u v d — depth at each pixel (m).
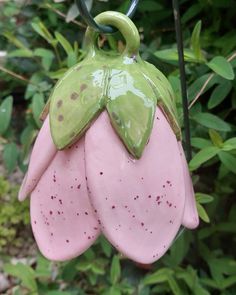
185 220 0.33
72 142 0.29
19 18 0.84
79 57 0.67
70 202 0.30
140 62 0.31
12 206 0.85
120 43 0.57
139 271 0.74
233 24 0.69
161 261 0.72
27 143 0.74
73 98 0.29
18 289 0.75
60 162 0.31
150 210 0.30
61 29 0.80
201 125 0.63
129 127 0.29
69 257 0.31
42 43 0.83
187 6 0.73
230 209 0.72
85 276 0.77
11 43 0.82
